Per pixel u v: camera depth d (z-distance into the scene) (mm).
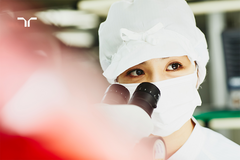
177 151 949
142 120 553
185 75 947
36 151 341
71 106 416
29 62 427
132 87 939
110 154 419
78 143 372
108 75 920
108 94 719
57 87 412
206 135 1058
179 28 937
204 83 4844
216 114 2982
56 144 353
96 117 457
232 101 3791
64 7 4168
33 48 448
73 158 359
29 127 357
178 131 966
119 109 526
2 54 419
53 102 387
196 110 3422
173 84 919
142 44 881
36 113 371
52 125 365
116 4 995
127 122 509
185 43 907
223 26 4707
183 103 928
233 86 3932
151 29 882
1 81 401
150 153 519
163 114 900
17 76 409
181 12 965
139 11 944
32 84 405
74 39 4598
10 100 387
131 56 882
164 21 930
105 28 1031
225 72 4652
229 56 4363
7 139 345
